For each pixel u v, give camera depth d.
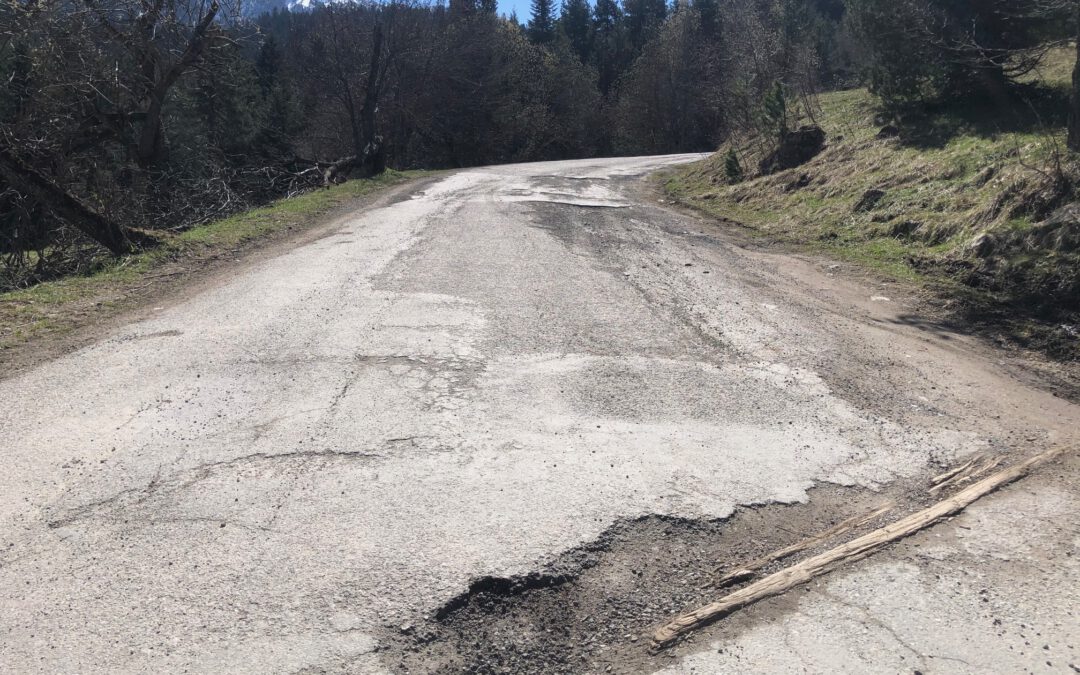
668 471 3.98
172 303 7.23
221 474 3.83
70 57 14.26
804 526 3.56
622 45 73.69
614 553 3.29
